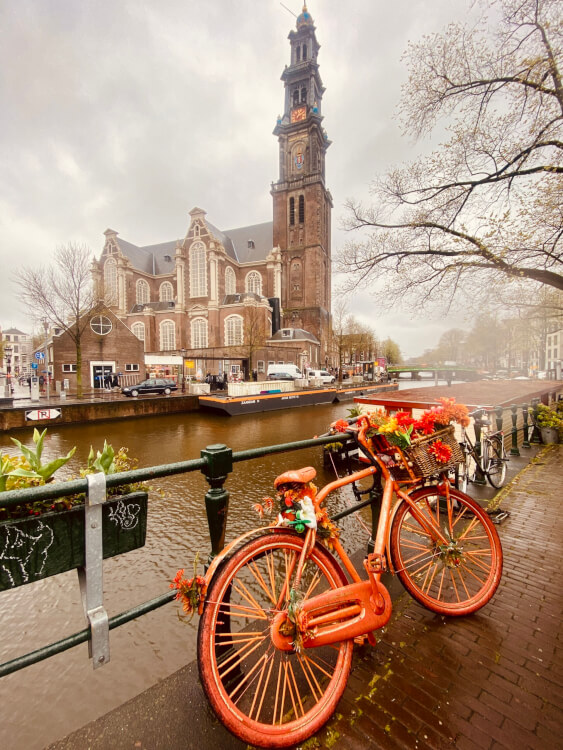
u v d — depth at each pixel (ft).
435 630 6.66
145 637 12.39
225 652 5.34
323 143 197.26
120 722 4.68
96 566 4.50
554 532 11.10
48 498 4.01
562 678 5.58
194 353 154.51
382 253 26.48
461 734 4.66
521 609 7.33
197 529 20.27
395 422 6.33
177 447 42.14
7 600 14.55
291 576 4.93
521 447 23.72
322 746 4.49
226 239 198.49
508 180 21.30
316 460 33.24
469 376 166.40
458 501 7.52
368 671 5.71
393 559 6.50
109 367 90.94
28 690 10.43
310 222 180.65
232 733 4.07
